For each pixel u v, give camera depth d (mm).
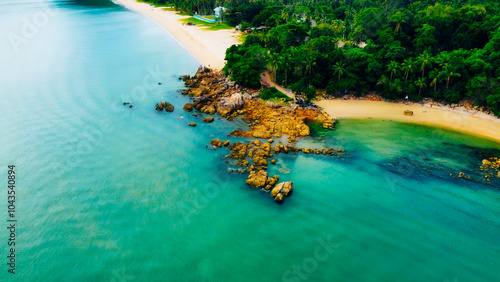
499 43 82938
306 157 63844
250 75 91250
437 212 50344
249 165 61500
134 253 44531
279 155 64438
